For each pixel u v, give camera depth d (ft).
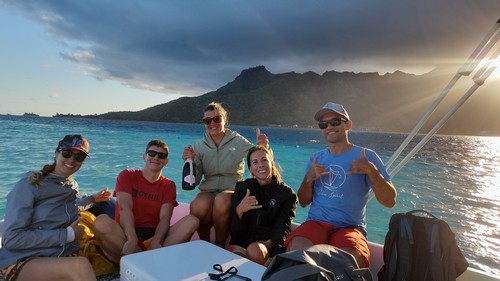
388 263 4.79
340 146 6.07
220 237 6.86
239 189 6.48
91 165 24.93
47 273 4.49
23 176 4.95
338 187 5.80
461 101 5.25
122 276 4.40
